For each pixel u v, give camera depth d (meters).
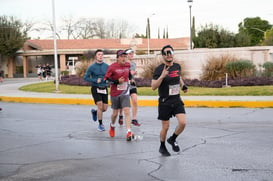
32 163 7.12
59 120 12.67
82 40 63.66
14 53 59.69
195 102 15.40
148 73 25.62
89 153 7.84
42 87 25.80
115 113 9.36
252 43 87.19
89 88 23.45
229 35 41.62
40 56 63.19
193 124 11.16
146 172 6.36
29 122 12.36
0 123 12.26
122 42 62.91
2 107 16.97
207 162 6.89
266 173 6.13
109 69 9.04
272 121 11.45
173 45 62.53
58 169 6.66
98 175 6.25
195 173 6.22
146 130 10.45
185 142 8.67
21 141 9.26
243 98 15.88
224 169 6.41
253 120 11.70
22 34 61.53
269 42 53.72
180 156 7.39
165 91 7.21
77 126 11.38
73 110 15.34
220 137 9.18
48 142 9.08
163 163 6.90
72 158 7.45
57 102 18.25
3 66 61.25
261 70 23.59
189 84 22.50
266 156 7.23
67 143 8.91
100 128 10.48
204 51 24.84
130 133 9.02
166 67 7.19
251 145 8.22
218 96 16.95
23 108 16.41
